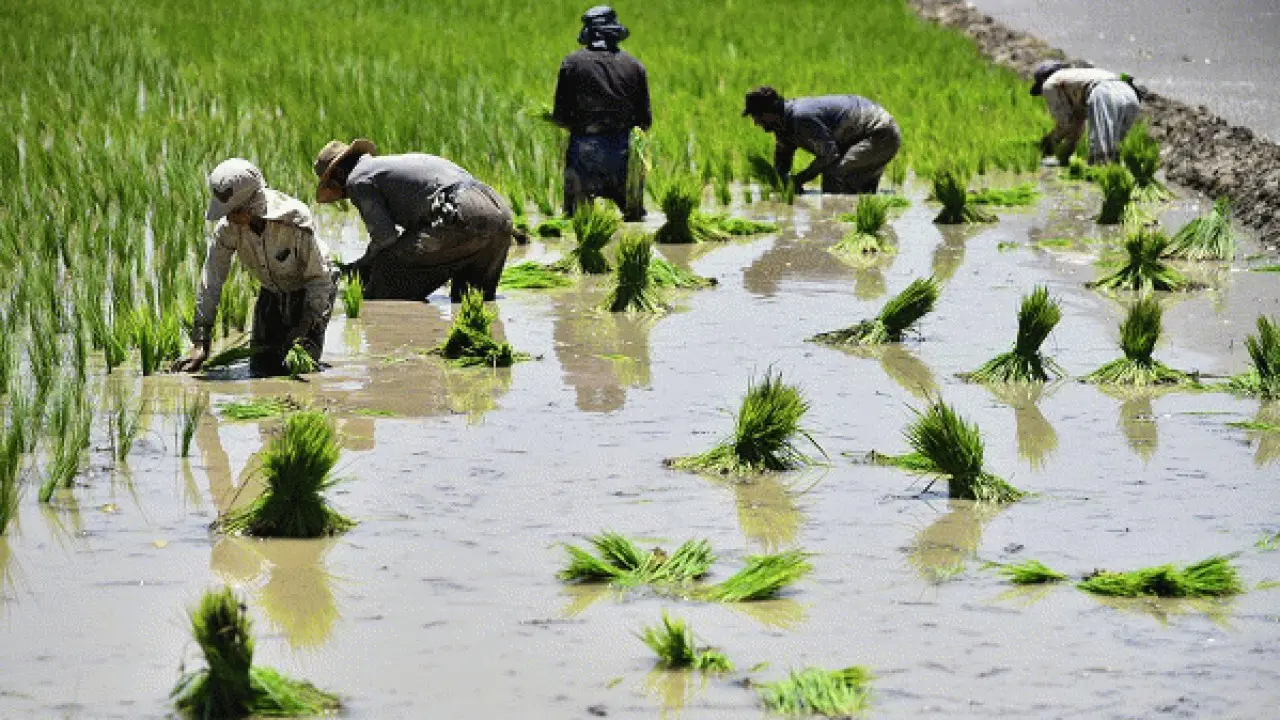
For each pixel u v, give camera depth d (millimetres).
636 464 26250
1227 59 94875
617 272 38844
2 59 73188
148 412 29141
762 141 62969
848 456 26812
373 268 39344
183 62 76188
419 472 25734
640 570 21281
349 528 23125
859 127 57562
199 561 21828
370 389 30984
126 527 23141
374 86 69062
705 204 56125
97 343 34094
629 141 51188
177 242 42781
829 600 20531
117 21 89062
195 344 32188
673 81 76000
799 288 41469
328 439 23359
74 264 40875
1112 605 20406
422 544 22484
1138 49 99312
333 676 18281
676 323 37312
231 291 36594
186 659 18719
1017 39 99438
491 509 23969
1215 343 35281
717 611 20172
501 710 17438
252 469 25906
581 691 17891
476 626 19672
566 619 19906
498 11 102312
